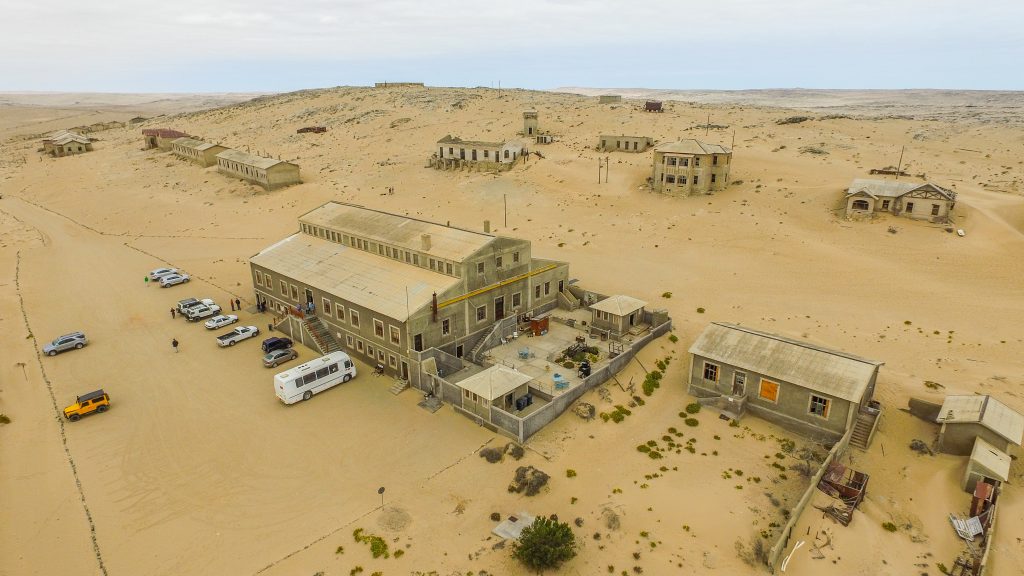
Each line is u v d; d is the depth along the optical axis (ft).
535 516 113.29
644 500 117.91
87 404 148.87
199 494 120.78
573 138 458.91
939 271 229.66
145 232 329.11
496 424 140.97
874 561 102.89
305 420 147.23
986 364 168.96
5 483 123.95
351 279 185.26
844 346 181.78
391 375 168.66
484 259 172.35
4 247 295.89
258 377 169.37
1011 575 99.96
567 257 264.31
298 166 409.08
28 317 213.05
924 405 143.02
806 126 464.65
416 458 131.85
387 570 100.99
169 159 476.95
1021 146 401.49
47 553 105.50
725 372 150.20
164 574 100.89
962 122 538.06
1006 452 123.65
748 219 287.69
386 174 401.90
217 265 275.18
